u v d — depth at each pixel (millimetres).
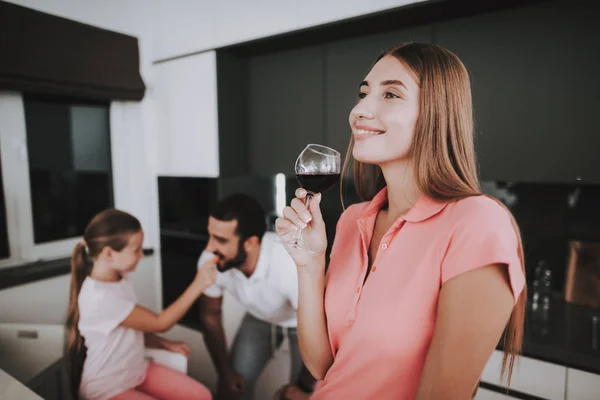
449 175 711
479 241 606
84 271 1843
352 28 1866
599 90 1424
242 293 2092
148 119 2588
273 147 2309
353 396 752
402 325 688
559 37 1483
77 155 2375
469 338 586
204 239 2244
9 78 1886
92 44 2225
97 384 1731
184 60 2379
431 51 743
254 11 2070
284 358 1968
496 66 1620
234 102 2344
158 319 1977
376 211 873
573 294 1730
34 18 1973
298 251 867
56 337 1760
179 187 2465
